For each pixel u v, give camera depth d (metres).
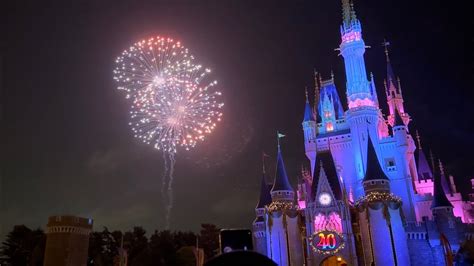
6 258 85.44
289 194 82.38
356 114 90.50
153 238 94.31
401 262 68.88
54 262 71.62
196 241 99.31
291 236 77.88
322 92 105.19
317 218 77.25
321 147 95.75
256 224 89.50
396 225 71.06
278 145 88.62
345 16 100.50
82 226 75.88
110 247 91.88
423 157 103.38
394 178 86.50
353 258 72.50
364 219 73.38
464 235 75.19
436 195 78.19
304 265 76.50
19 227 87.62
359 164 87.62
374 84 101.69
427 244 75.00
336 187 79.31
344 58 98.00
